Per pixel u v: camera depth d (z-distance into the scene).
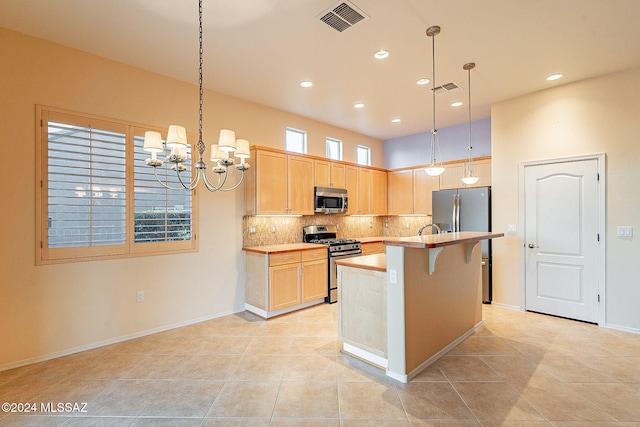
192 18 2.53
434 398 2.20
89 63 3.08
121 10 2.42
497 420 1.95
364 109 4.73
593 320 3.62
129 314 3.30
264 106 4.55
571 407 2.08
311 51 3.05
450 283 3.04
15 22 2.57
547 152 3.93
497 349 3.00
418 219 6.08
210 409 2.09
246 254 4.26
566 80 3.69
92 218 3.06
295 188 4.57
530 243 4.08
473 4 2.36
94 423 1.95
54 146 2.88
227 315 4.07
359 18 2.54
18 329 2.70
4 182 2.64
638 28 2.64
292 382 2.42
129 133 3.31
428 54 3.11
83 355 2.91
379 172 6.10
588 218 3.65
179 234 3.68
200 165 2.28
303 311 4.24
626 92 3.42
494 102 4.41
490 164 4.75
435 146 5.90
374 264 2.74
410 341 2.47
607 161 3.52
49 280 2.85
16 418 2.00
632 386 2.32
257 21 2.57
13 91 2.69
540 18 2.52
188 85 3.78
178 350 3.01
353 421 1.96
